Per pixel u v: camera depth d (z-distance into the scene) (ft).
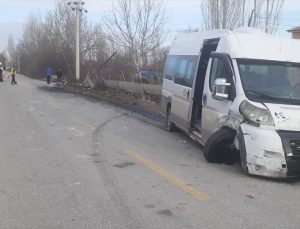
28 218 19.08
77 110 64.49
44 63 248.32
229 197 22.11
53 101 80.48
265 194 22.82
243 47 29.91
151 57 107.76
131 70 107.14
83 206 20.59
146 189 23.29
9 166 28.48
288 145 24.71
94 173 26.66
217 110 30.12
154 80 99.55
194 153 33.45
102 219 18.94
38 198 21.80
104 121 52.13
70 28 200.13
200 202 21.24
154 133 43.57
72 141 37.81
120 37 106.22
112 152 33.14
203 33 37.96
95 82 117.70
